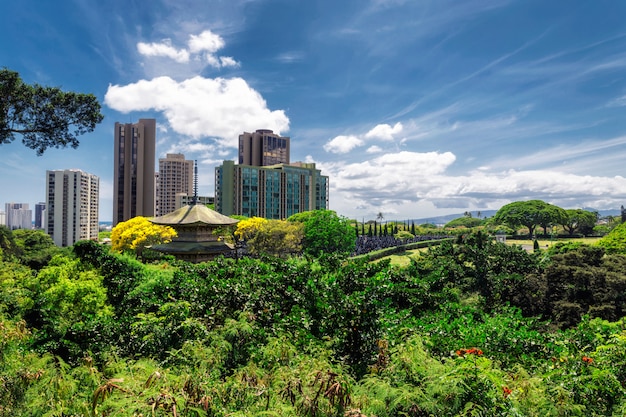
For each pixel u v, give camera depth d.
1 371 5.38
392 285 8.18
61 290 12.89
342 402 3.99
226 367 5.79
